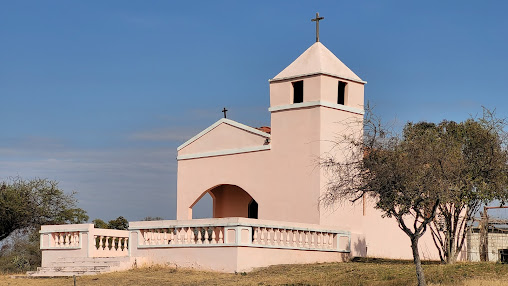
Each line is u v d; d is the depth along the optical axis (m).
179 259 29.98
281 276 26.78
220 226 28.98
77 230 33.34
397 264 29.89
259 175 35.22
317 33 35.22
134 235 31.34
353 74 34.94
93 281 27.69
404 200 24.00
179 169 39.12
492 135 27.62
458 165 25.58
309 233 31.52
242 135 36.41
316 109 33.28
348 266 28.69
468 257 38.72
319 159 32.84
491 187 27.05
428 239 39.16
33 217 45.50
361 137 30.69
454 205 30.03
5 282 29.31
